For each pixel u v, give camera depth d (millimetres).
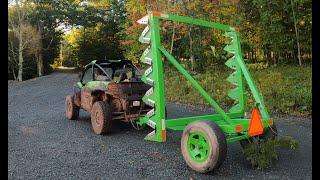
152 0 16688
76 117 9922
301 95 10297
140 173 5477
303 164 5766
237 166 5715
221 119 6602
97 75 8906
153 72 6023
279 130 8102
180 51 18906
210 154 5137
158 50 5980
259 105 6301
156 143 7176
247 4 17047
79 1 33375
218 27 6934
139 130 8336
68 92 17469
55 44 34219
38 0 31297
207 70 16578
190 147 5516
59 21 32500
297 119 9281
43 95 16500
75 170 5637
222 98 11867
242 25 16812
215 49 16984
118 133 8086
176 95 13406
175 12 16094
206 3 16047
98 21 33062
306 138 7379
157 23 6059
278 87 11836
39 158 6270
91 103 8688
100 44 34000
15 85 22609
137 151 6637
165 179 5215
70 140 7520
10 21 28953
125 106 7848
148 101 6168
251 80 6660
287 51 17156
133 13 18141
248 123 5672
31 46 30594
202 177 5270
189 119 6324
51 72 34406
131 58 20078
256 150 5613
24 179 5277
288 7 15812
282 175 5312
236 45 7133
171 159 6141
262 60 18656
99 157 6297
